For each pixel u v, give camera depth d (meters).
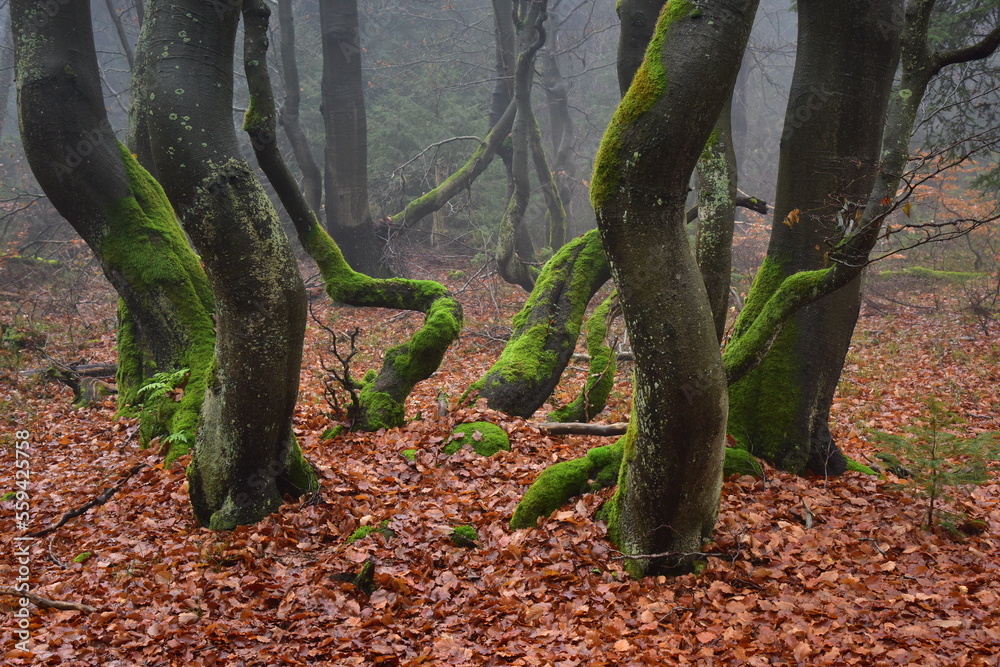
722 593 4.71
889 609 4.43
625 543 5.07
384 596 4.73
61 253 23.45
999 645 3.99
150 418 8.30
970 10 14.00
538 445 7.34
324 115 21.50
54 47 8.73
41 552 5.75
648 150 3.97
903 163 5.02
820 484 6.48
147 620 4.54
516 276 19.02
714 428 4.55
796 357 6.66
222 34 5.50
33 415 10.34
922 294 19.31
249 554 5.32
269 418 5.70
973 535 5.61
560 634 4.27
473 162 22.70
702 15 3.85
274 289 5.43
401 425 8.24
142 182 9.46
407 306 8.84
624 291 4.35
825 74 6.48
